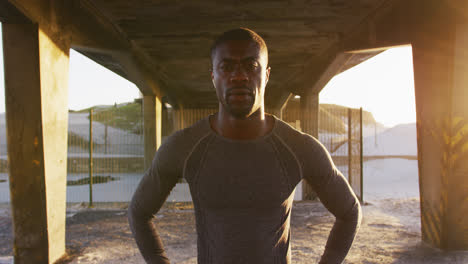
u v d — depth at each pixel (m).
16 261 3.99
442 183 4.61
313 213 7.32
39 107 3.88
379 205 7.99
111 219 6.78
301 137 1.01
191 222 6.57
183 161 0.99
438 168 4.69
